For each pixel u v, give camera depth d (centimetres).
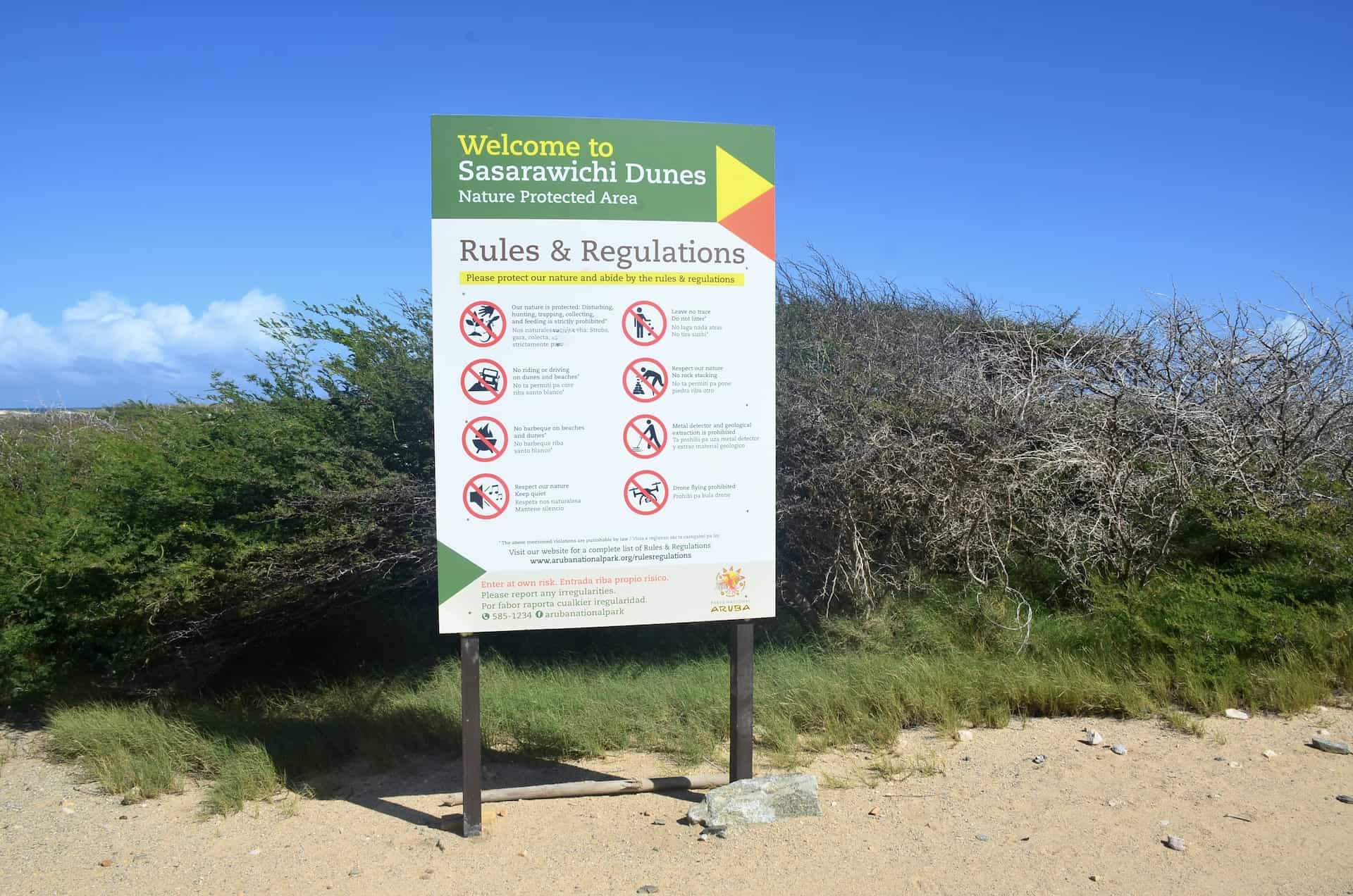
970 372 884
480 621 496
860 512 803
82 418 1141
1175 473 803
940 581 809
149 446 798
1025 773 554
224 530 725
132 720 677
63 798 585
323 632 848
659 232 506
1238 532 766
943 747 601
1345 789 518
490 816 523
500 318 495
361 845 494
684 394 509
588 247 500
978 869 444
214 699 774
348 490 750
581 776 589
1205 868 441
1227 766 552
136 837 518
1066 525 798
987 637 744
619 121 501
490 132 493
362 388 814
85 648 771
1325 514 779
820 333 891
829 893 427
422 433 805
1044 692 653
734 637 529
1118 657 692
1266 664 669
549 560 499
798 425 815
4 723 750
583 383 500
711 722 646
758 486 517
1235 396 857
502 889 440
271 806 555
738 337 513
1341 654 668
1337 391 853
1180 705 652
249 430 772
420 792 567
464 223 492
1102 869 442
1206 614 691
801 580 836
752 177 514
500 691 707
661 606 509
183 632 750
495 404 495
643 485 506
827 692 660
